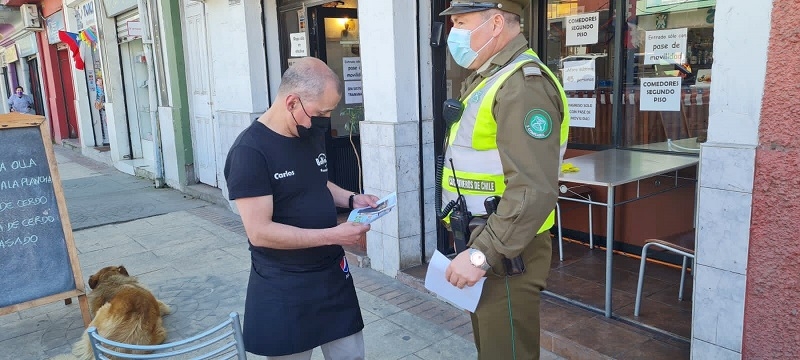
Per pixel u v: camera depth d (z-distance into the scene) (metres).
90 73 12.43
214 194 7.30
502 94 1.86
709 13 3.73
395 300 4.03
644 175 3.33
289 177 2.11
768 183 2.13
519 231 1.80
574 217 4.80
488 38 2.01
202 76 7.35
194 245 5.63
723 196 2.29
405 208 4.29
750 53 2.14
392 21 3.99
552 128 1.84
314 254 2.21
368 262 4.70
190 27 7.39
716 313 2.39
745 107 2.18
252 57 5.98
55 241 3.73
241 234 5.93
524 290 2.08
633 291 3.77
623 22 4.21
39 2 13.88
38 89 16.77
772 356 2.23
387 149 4.21
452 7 2.03
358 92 6.05
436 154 4.37
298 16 5.81
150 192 8.32
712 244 2.36
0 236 3.55
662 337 3.11
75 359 3.47
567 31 4.56
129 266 5.11
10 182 3.59
